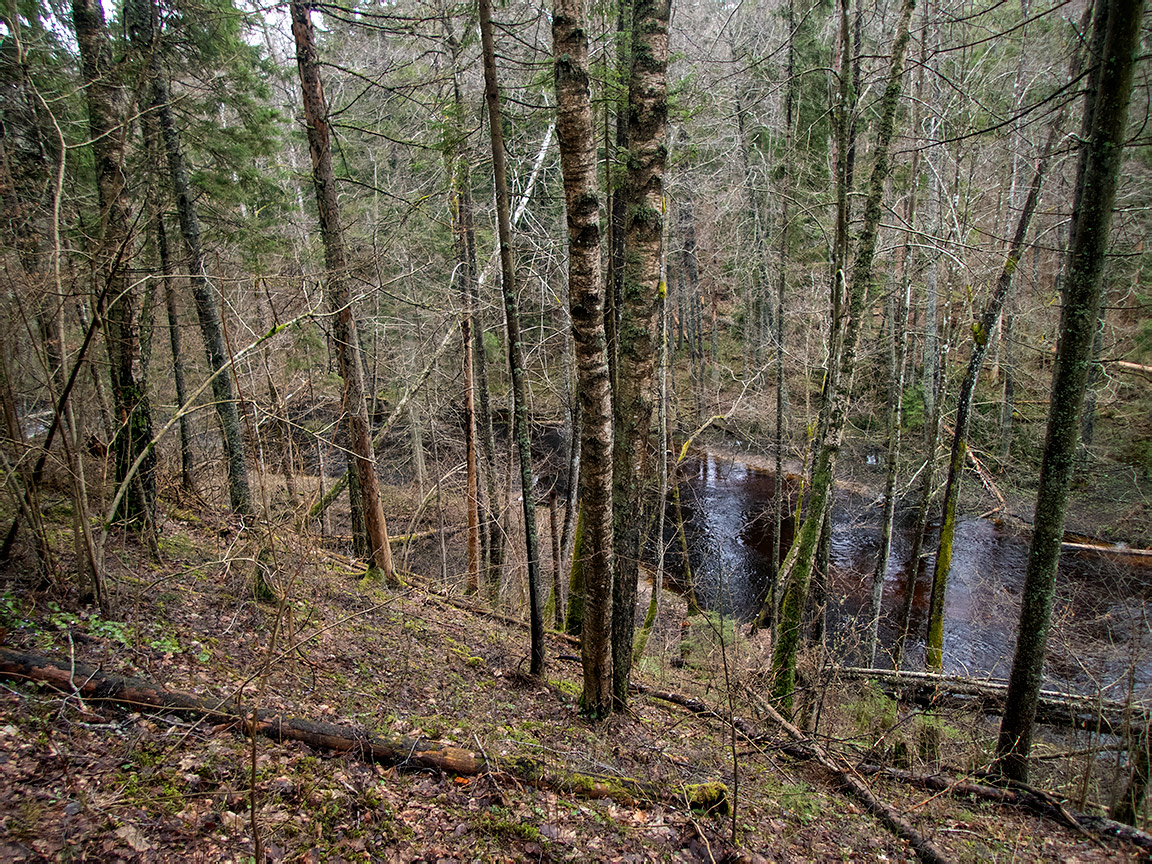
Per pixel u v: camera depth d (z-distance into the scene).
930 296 14.32
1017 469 17.20
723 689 7.69
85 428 4.51
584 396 4.88
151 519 5.77
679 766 5.03
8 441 3.90
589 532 5.16
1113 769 5.99
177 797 3.03
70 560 4.76
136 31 6.60
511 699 5.68
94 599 4.34
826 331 11.20
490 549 12.07
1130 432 16.16
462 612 8.72
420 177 12.51
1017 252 8.75
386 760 3.86
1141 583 11.26
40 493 5.27
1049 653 8.63
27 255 4.15
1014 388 17.02
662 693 7.39
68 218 4.74
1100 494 15.79
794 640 7.10
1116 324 15.88
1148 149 10.20
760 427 19.20
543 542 14.24
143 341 5.68
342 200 12.73
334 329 7.63
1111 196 4.52
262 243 9.52
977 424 17.53
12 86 4.56
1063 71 10.77
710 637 9.61
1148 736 5.11
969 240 11.63
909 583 9.66
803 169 11.22
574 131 4.35
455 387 15.12
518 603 11.85
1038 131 11.31
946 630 11.88
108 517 4.37
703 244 20.72
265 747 3.60
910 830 4.69
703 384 22.48
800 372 15.91
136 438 5.64
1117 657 7.77
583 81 4.31
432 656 6.24
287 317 6.88
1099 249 4.60
